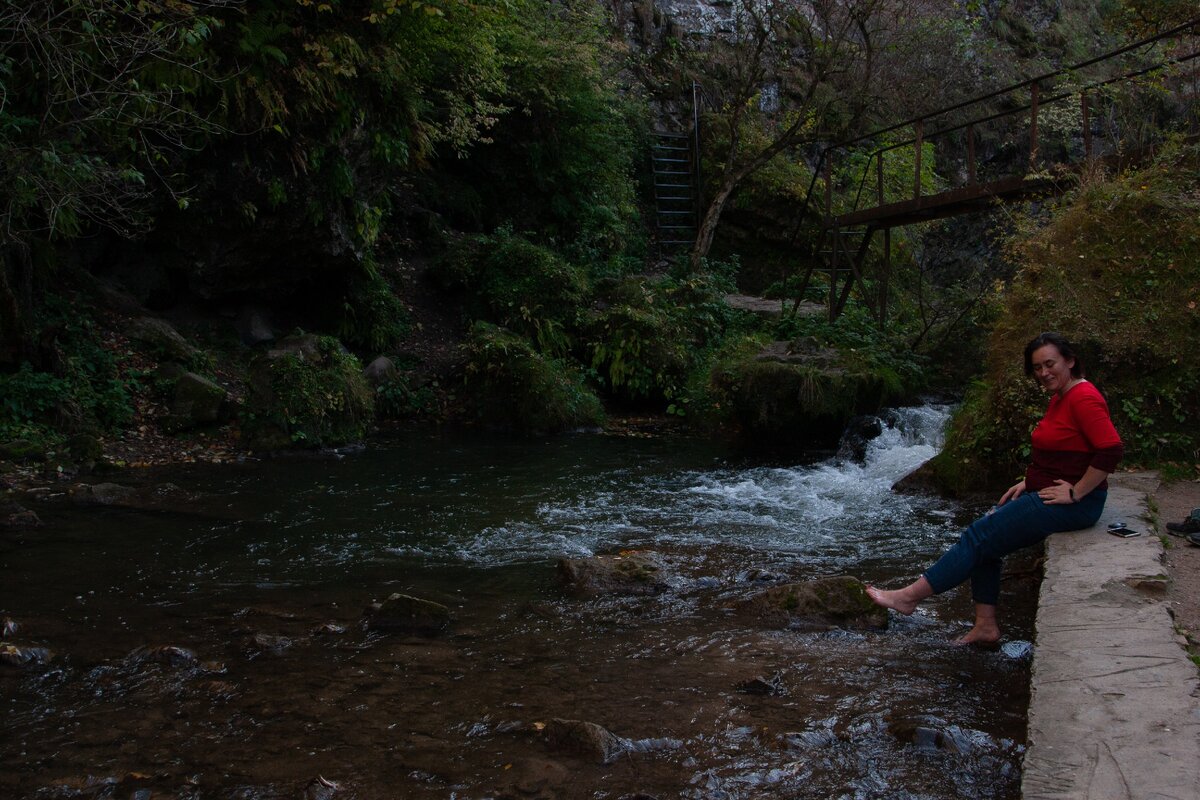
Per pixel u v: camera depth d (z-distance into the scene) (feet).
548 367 40.52
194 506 24.79
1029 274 26.84
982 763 10.73
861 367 35.58
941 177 70.23
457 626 15.81
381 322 42.91
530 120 53.06
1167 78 45.75
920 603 16.97
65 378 31.45
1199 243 23.97
